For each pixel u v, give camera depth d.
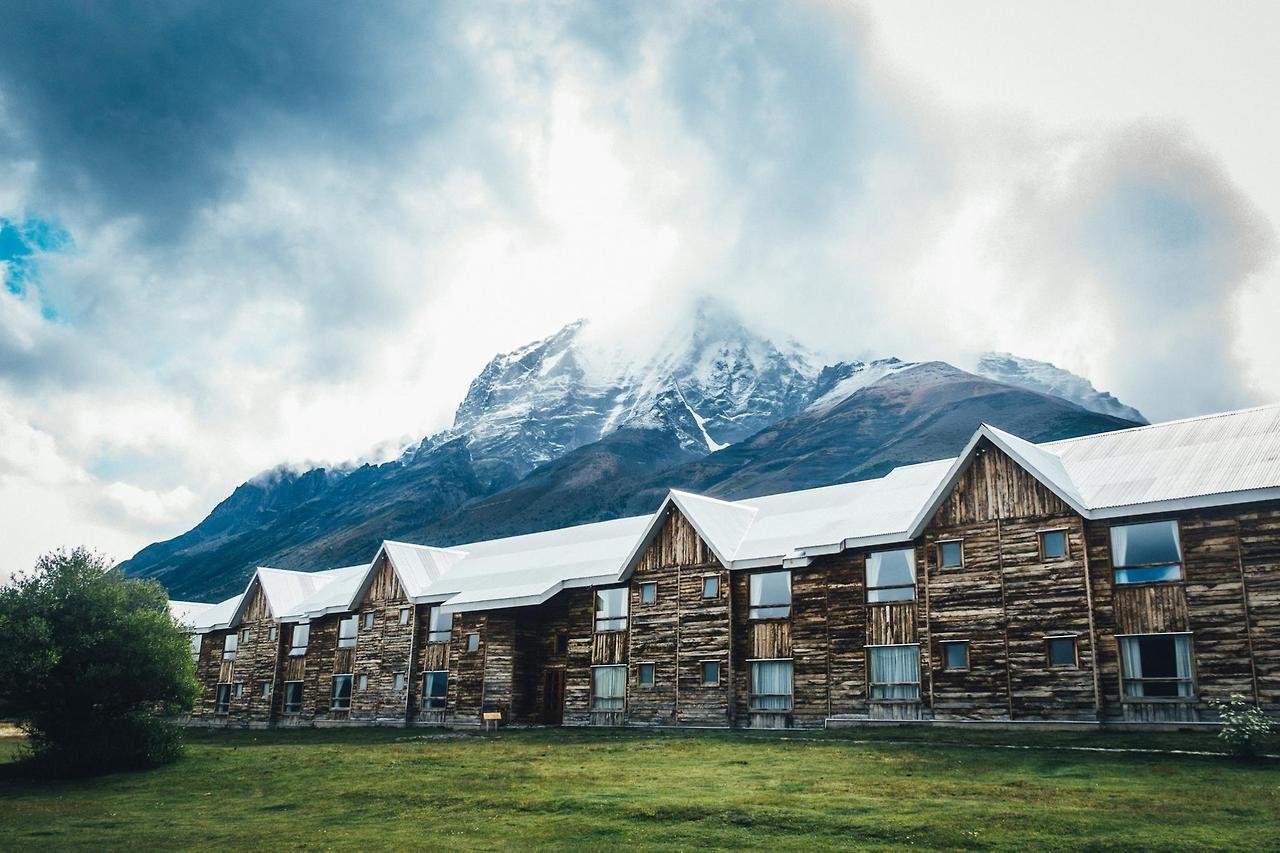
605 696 50.81
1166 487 35.44
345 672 66.88
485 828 24.11
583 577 52.75
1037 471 37.69
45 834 26.36
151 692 39.62
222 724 75.81
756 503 53.62
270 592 74.94
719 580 47.31
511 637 55.19
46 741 39.00
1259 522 33.31
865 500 46.12
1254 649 32.53
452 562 67.62
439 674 60.38
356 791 30.34
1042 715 36.22
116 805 30.98
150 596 42.03
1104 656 35.56
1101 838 19.50
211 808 29.75
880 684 40.91
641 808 24.64
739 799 25.03
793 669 44.03
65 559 40.31
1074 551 36.81
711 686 46.12
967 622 38.88
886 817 22.19
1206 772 25.62
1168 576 34.81
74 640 37.94
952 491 40.53
